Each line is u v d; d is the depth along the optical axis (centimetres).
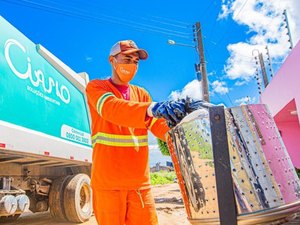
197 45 1817
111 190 227
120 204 228
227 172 116
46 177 671
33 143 492
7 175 528
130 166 233
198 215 127
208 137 126
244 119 125
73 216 656
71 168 775
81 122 701
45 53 568
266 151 124
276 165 124
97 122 237
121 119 163
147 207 236
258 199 116
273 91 1417
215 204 122
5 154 461
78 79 711
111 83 239
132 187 232
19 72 481
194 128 129
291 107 1299
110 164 229
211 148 124
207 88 1777
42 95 542
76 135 663
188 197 131
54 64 606
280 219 120
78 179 676
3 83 439
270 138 127
